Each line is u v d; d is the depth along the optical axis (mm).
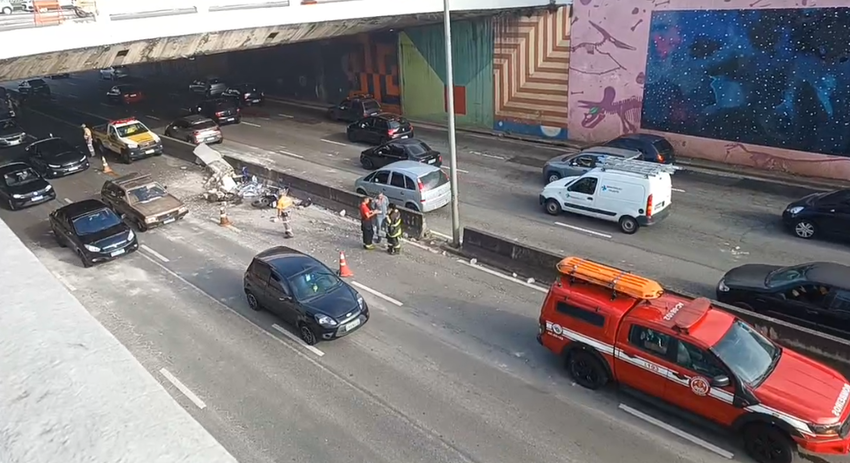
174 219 21359
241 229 20672
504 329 13789
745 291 13180
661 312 10609
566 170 22547
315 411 11242
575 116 28844
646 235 18406
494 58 31016
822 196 17656
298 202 22953
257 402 11578
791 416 8969
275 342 13703
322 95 42250
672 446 9953
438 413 11039
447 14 16266
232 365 12859
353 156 28875
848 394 9375
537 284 15859
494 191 23078
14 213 23484
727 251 17047
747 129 23594
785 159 22922
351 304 13602
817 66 21297
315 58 41562
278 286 14078
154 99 46531
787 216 17859
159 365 12977
